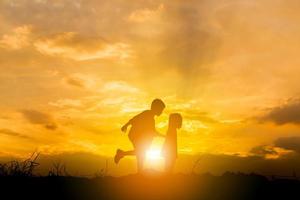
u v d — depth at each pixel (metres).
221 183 10.88
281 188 10.68
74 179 11.09
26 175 10.94
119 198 9.98
